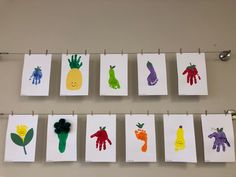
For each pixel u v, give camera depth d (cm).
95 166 148
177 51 162
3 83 159
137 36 164
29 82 151
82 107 155
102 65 153
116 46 163
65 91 150
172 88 156
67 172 148
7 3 169
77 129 152
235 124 152
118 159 148
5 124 154
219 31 164
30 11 168
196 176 146
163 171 147
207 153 143
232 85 157
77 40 164
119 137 150
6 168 148
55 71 159
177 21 166
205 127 146
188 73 151
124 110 154
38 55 155
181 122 146
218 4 167
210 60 160
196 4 168
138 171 147
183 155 142
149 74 151
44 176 147
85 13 167
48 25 166
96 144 144
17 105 156
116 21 166
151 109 154
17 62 162
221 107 155
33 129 148
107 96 156
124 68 153
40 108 155
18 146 145
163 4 168
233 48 162
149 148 143
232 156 142
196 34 164
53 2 169
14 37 164
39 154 150
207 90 151
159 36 164
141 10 167
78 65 154
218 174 146
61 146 145
